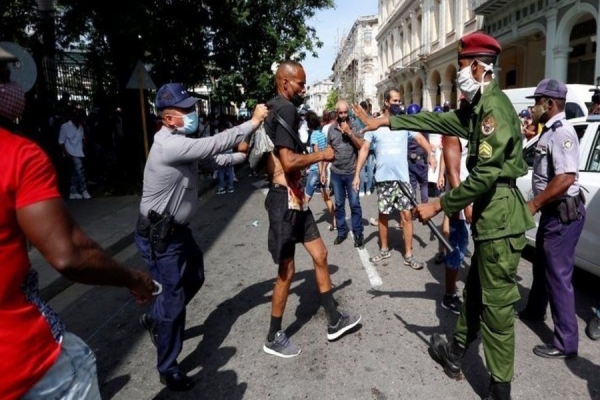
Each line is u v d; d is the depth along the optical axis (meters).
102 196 10.55
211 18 13.22
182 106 2.91
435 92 29.86
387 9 45.72
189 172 3.07
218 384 3.11
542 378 3.04
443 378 3.07
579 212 3.19
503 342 2.62
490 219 2.57
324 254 3.49
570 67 17.06
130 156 12.08
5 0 12.34
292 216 3.28
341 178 6.20
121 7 9.84
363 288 4.72
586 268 4.46
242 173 16.27
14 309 1.33
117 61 11.62
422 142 6.06
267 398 2.94
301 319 4.04
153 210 3.01
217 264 5.75
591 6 13.15
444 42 26.67
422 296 4.46
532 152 5.52
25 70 6.02
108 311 4.47
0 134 1.31
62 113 11.23
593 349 3.39
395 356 3.37
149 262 3.06
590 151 4.59
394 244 6.33
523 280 4.83
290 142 3.12
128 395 3.05
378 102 51.06
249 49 16.23
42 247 1.32
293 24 17.97
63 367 1.44
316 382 3.08
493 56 2.61
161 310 3.03
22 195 1.29
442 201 2.71
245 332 3.84
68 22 11.80
